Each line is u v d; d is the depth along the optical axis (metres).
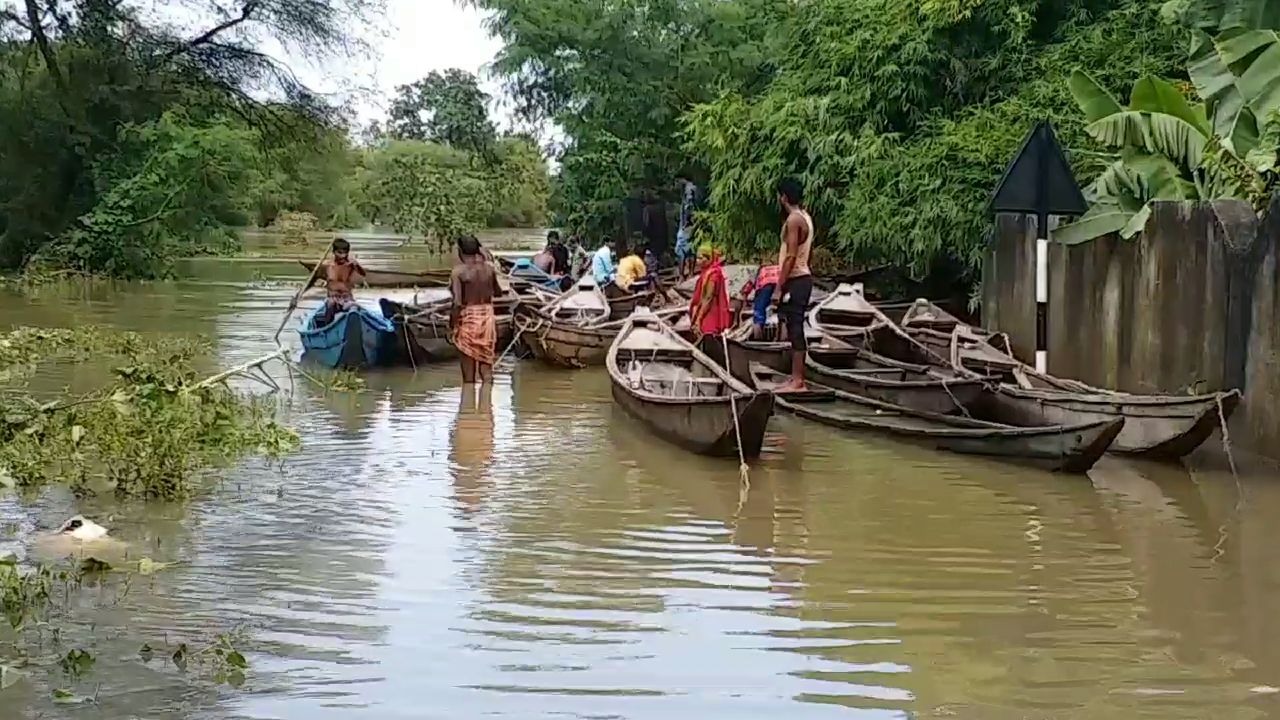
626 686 5.45
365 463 9.91
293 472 9.54
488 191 47.06
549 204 34.00
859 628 6.23
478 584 6.84
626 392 11.60
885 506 8.72
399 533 7.86
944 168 16.16
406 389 14.00
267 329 19.00
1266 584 6.98
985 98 17.69
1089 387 11.06
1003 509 8.63
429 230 44.12
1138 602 6.66
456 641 5.95
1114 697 5.39
